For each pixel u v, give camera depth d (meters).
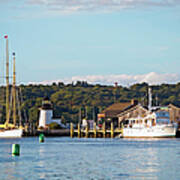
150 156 180.62
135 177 129.88
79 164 155.88
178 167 148.00
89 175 132.75
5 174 134.75
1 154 190.00
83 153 194.62
